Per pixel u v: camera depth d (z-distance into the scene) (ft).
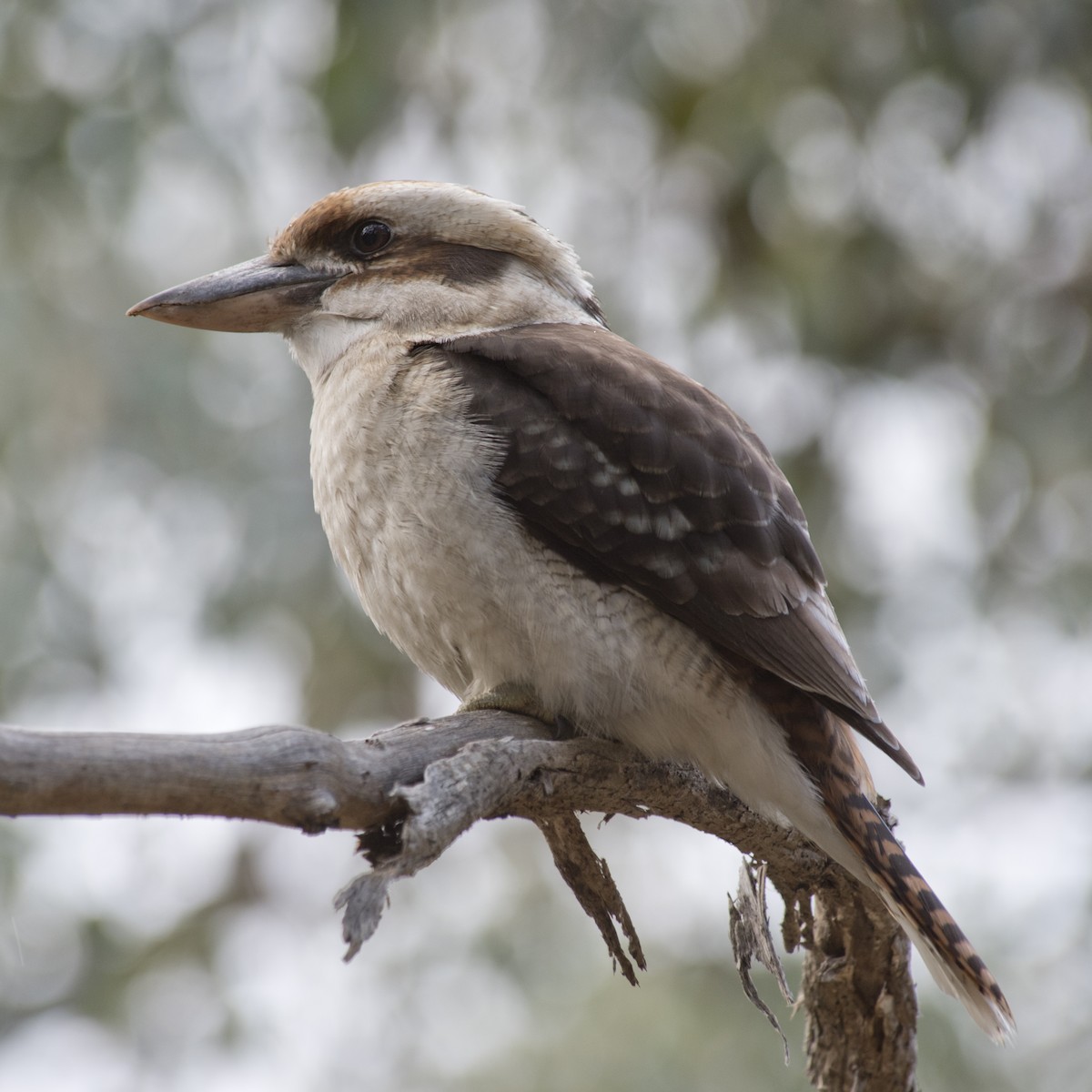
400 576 20.17
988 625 38.09
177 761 14.29
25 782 13.69
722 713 19.70
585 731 19.86
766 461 21.36
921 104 38.58
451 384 20.40
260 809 14.83
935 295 40.50
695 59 38.37
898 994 19.67
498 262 23.21
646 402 20.43
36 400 37.93
